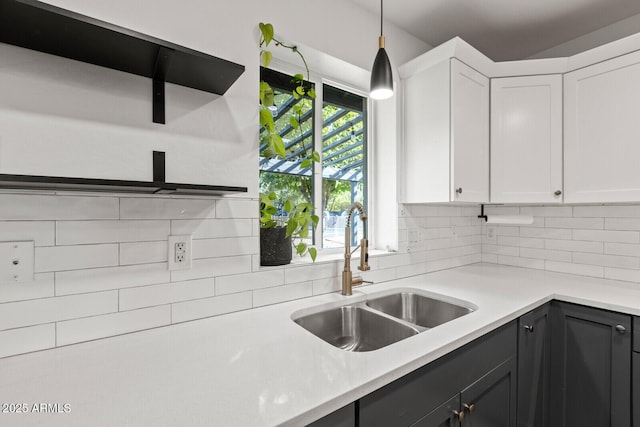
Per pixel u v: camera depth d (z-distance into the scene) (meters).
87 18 0.72
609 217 1.80
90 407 0.63
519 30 1.88
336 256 1.67
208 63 0.93
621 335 1.30
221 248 1.17
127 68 0.96
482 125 1.75
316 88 1.73
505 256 2.23
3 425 0.58
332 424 0.69
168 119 1.06
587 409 1.39
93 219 0.94
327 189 1.81
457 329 1.04
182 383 0.72
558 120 1.70
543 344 1.46
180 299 1.09
